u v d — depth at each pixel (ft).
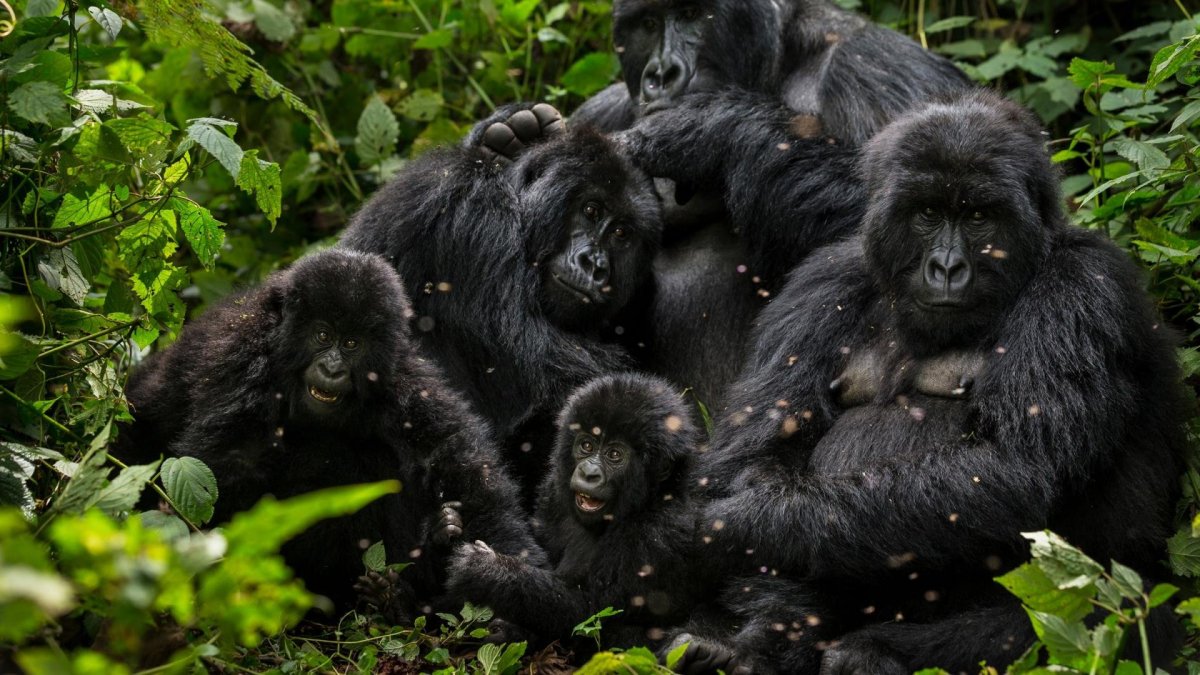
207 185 54.19
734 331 42.06
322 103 56.85
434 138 53.67
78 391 31.01
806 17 46.52
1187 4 55.57
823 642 30.78
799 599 31.35
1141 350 32.48
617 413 32.37
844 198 41.14
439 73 56.18
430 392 33.96
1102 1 57.26
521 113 42.32
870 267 33.45
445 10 55.83
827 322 34.73
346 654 30.94
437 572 33.27
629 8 44.73
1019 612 29.60
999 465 30.32
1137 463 32.09
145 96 35.68
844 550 30.58
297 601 18.21
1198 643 31.22
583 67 53.26
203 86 55.01
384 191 40.96
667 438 32.58
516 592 30.94
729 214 43.14
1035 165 32.27
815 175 41.55
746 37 44.37
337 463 32.48
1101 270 32.30
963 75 45.65
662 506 32.45
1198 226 41.27
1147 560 31.96
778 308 36.04
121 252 32.19
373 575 31.04
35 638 21.85
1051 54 53.78
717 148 42.19
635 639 31.73
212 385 32.40
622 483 32.12
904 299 32.68
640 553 31.86
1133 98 44.91
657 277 42.98
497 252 38.81
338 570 32.22
